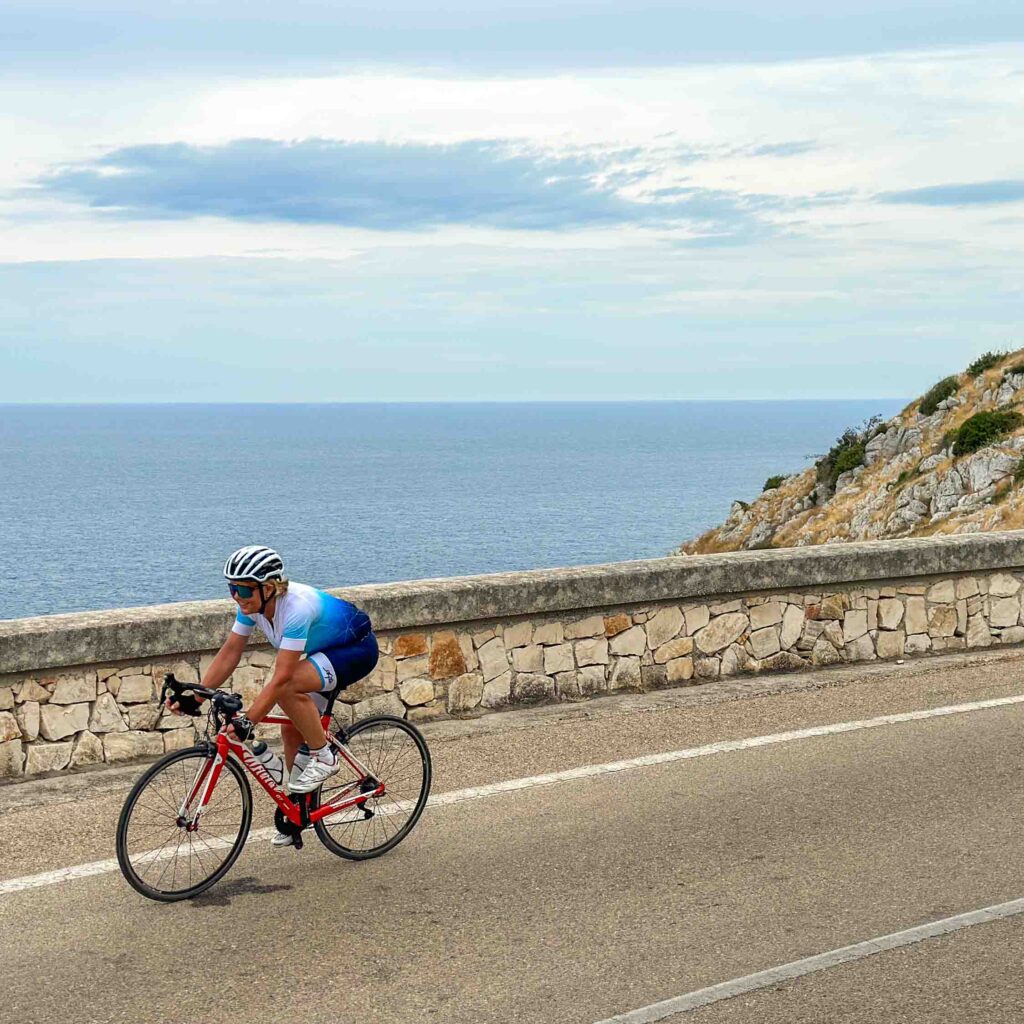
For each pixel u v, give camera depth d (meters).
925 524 43.16
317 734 5.96
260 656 8.05
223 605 8.04
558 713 8.84
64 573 98.94
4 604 82.19
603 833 6.35
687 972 4.71
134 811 5.53
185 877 5.63
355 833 6.15
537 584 8.95
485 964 4.79
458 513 154.12
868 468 50.88
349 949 4.95
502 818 6.61
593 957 4.85
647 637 9.59
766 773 7.41
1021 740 8.15
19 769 7.31
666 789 7.10
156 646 7.61
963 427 44.72
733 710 8.98
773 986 4.58
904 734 8.30
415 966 4.78
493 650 8.95
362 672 6.14
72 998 4.50
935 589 10.90
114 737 7.60
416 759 6.39
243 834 5.82
